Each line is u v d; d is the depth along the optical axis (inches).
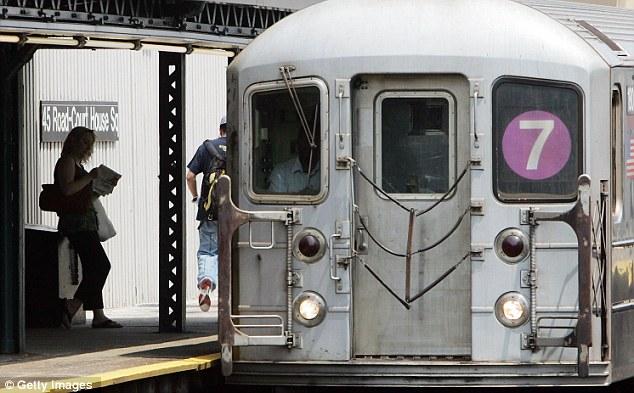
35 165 2153.1
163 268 1769.2
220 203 1339.8
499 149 1354.6
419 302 1366.9
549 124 1363.2
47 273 1839.3
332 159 1357.0
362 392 1429.6
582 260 1318.9
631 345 1446.9
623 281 1430.9
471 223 1350.9
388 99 1365.7
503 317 1348.4
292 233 1363.2
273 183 1379.2
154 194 2373.3
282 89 1376.7
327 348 1353.3
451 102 1360.7
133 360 1423.5
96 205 1849.2
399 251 1366.9
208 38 1558.8
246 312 1376.7
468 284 1359.5
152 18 1492.4
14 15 1352.1
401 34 1358.3
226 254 1336.1
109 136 2282.2
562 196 1365.7
